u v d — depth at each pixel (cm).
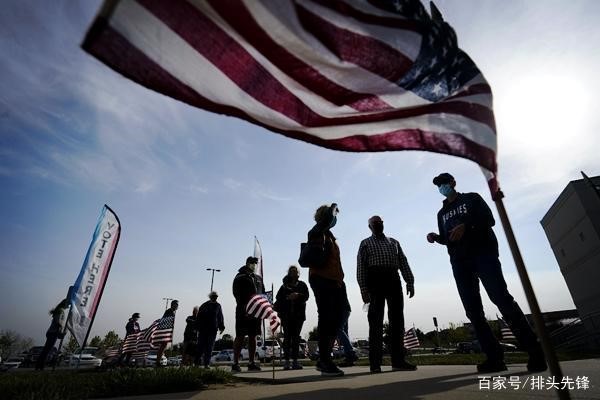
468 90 193
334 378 355
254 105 146
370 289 468
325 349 405
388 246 481
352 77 172
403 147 182
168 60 117
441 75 195
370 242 485
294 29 153
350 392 241
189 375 327
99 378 333
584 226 2683
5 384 301
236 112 138
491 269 360
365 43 177
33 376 423
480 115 185
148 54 111
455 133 185
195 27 124
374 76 178
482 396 199
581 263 2808
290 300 716
